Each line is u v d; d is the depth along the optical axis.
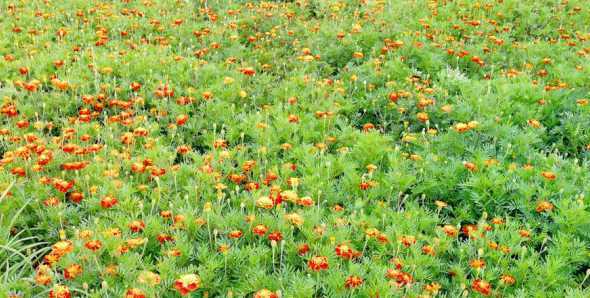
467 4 10.70
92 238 4.05
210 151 5.64
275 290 3.71
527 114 6.26
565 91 6.66
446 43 8.82
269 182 5.16
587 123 6.11
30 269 4.17
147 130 5.89
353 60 8.55
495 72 8.16
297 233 4.49
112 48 8.52
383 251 4.09
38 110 6.53
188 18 10.26
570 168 5.18
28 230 4.54
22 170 4.86
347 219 4.52
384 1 10.80
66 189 4.60
